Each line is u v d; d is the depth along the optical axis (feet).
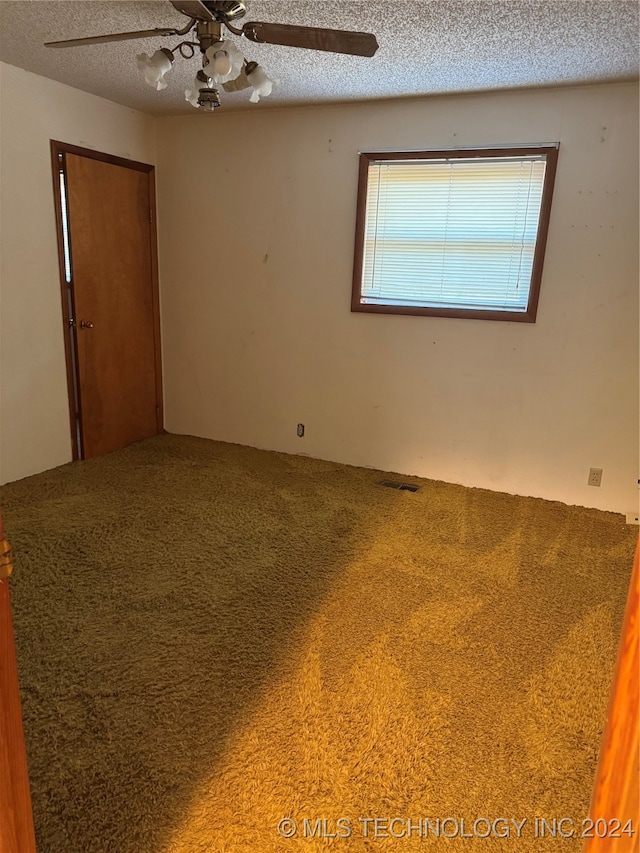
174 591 7.89
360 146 11.78
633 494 10.99
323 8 7.18
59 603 7.52
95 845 4.39
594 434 11.09
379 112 11.47
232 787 4.93
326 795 4.90
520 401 11.53
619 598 8.03
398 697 6.04
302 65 9.32
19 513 10.12
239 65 6.68
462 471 12.37
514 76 9.53
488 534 9.96
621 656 2.52
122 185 13.01
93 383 13.05
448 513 10.82
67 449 12.69
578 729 5.71
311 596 7.87
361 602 7.76
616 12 7.04
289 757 5.25
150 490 11.46
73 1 7.40
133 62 9.78
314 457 13.83
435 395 12.25
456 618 7.46
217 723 5.61
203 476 12.32
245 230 13.32
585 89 9.92
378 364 12.64
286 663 6.50
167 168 13.75
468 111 10.80
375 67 9.32
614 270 10.36
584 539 9.88
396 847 4.48
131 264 13.61
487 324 11.47
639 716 2.16
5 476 11.39
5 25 8.27
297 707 5.85
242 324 13.89
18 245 10.90
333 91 10.73
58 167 11.45
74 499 10.86
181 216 13.92
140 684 6.10
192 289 14.25
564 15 7.18
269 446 14.30
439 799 4.90
